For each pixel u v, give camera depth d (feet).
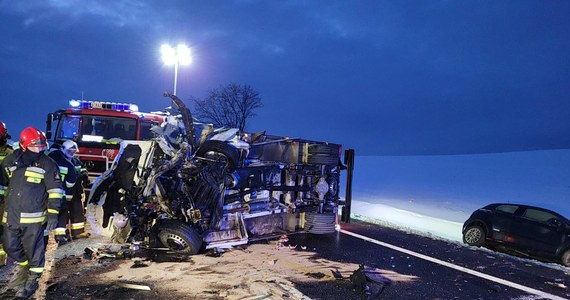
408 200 55.72
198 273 17.70
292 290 16.14
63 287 15.33
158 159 20.89
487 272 20.94
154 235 19.94
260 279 17.35
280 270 18.86
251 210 23.53
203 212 20.40
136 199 19.97
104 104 33.71
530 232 28.78
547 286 19.29
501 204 31.78
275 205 24.99
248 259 20.26
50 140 31.89
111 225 21.01
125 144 21.54
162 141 21.27
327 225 26.48
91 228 22.12
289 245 23.63
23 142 14.24
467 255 24.27
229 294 15.49
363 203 51.26
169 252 20.07
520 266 22.63
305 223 26.58
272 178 24.67
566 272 22.13
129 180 20.70
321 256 21.85
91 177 29.94
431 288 17.93
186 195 19.92
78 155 29.86
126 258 19.03
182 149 20.38
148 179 19.86
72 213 21.52
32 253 14.32
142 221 20.08
